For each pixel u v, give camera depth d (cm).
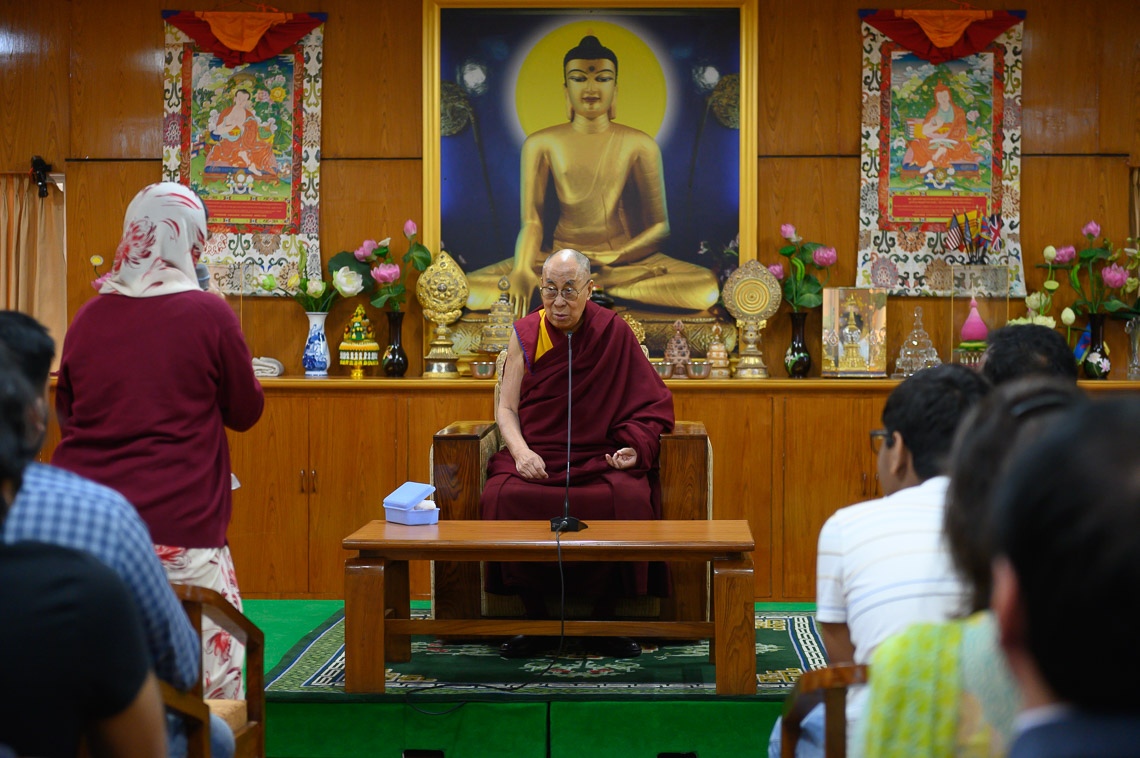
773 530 480
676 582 374
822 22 528
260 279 530
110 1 531
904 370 514
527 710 299
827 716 154
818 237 530
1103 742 61
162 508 235
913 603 157
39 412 128
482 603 382
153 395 239
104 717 123
